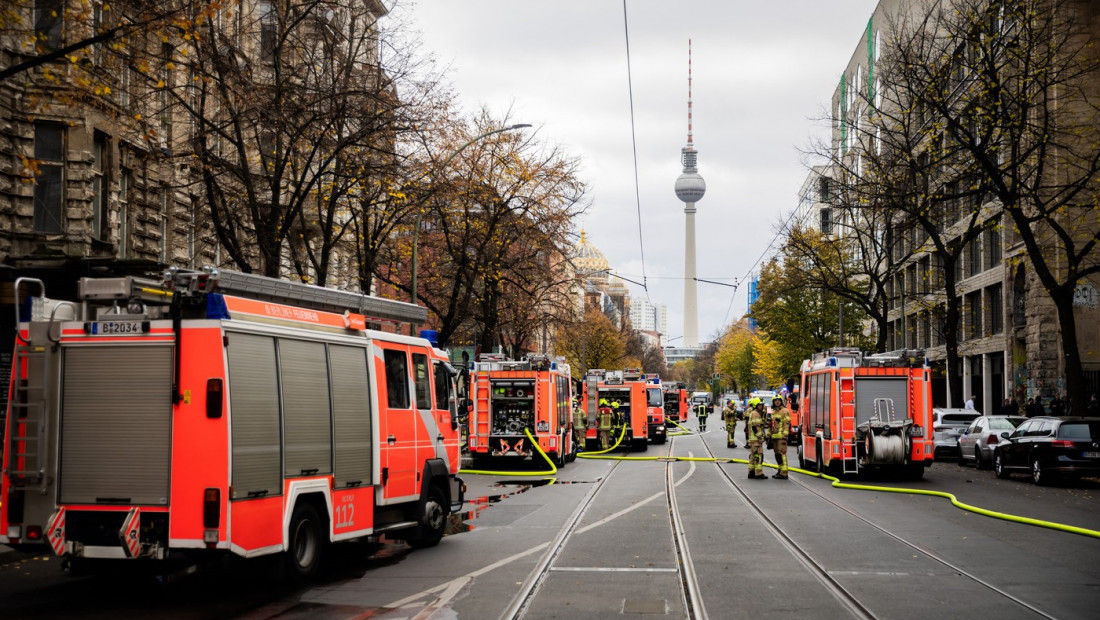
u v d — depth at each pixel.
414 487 13.81
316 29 25.89
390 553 13.74
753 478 28.03
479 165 39.53
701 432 71.94
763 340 79.81
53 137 24.00
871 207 38.28
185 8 16.22
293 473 11.01
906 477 28.56
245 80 22.81
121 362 10.41
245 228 25.59
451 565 12.56
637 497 21.97
